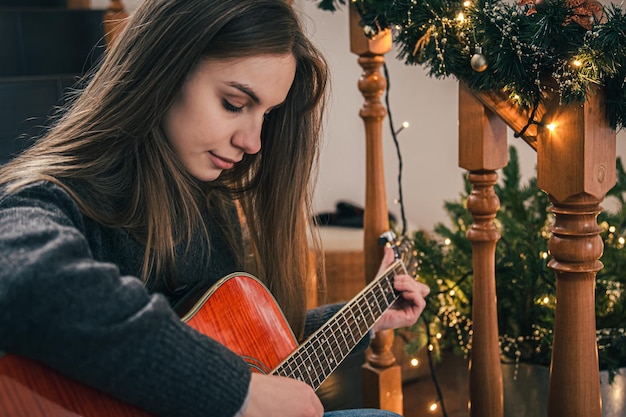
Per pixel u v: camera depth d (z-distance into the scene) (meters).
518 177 1.89
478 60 1.21
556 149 1.20
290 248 1.38
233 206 1.38
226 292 1.16
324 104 1.32
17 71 2.98
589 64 1.09
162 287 1.19
